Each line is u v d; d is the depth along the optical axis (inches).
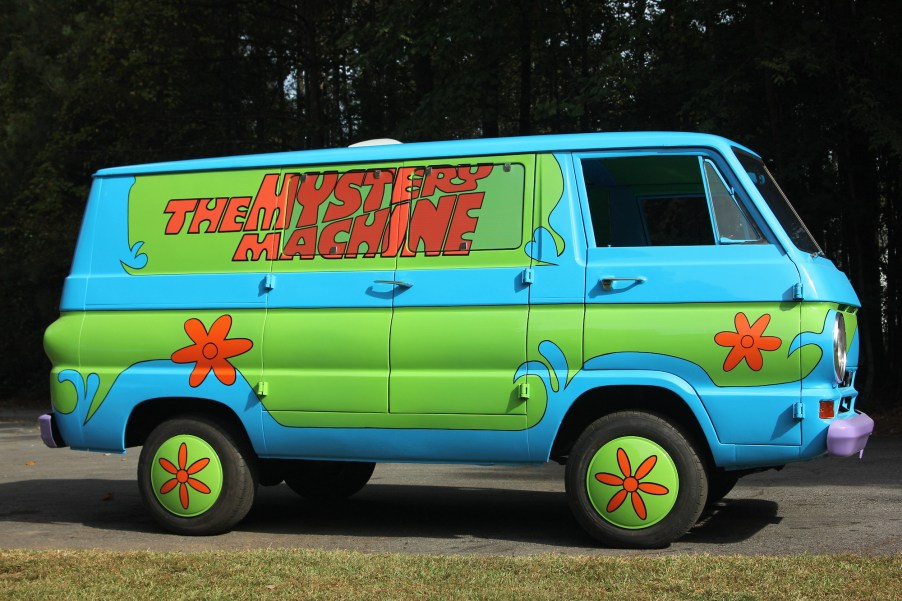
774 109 603.2
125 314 276.8
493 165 251.9
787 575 191.0
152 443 273.4
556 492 341.7
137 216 280.7
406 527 276.5
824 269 236.1
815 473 365.1
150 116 950.4
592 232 242.5
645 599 177.8
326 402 254.2
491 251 247.9
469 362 244.4
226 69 968.9
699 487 232.2
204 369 266.2
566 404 237.0
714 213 237.1
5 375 1079.6
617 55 627.2
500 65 754.2
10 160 1016.9
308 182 266.5
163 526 271.4
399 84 924.6
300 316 259.3
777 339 225.1
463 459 246.2
